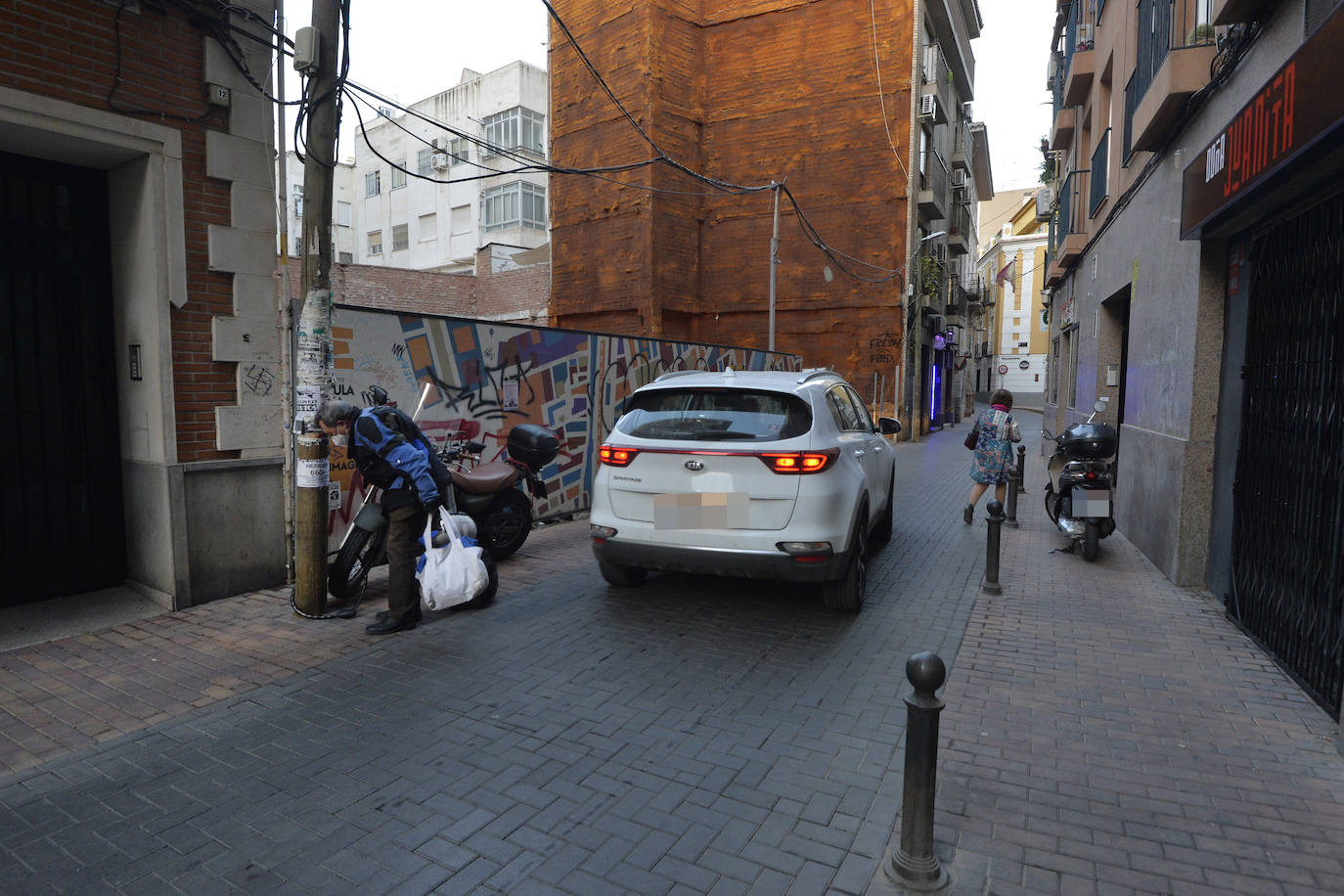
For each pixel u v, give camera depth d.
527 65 35.84
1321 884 2.55
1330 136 3.34
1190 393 6.11
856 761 3.39
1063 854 2.71
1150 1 7.30
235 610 5.48
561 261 24.42
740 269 22.94
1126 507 8.41
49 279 5.39
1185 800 3.07
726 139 22.91
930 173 23.33
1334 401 3.89
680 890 2.52
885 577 6.62
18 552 5.41
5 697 4.03
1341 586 3.79
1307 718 3.84
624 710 3.90
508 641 4.92
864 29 21.11
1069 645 4.91
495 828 2.88
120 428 5.76
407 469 4.91
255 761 3.38
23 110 4.54
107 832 2.85
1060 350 17.39
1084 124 14.27
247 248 5.72
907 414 22.94
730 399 5.43
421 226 40.50
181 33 5.31
